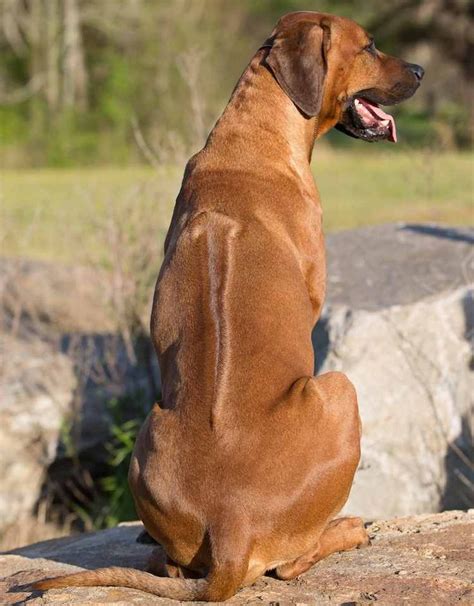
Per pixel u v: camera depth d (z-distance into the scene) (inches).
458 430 393.7
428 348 390.6
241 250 251.3
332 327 390.0
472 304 395.5
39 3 1768.0
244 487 223.6
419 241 453.4
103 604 223.6
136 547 291.1
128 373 499.5
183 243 256.1
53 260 654.5
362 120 311.1
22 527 483.8
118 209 507.8
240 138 280.4
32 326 556.7
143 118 1670.8
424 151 751.7
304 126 291.4
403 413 387.5
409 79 309.6
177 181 495.5
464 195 834.8
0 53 1830.7
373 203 894.4
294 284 251.3
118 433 469.4
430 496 390.6
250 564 226.7
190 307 245.1
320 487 227.0
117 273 487.2
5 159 1659.7
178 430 231.3
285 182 274.8
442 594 231.0
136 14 1722.4
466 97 1625.2
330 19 299.6
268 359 235.5
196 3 1739.7
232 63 1710.1
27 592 241.3
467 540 270.5
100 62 1771.7
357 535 264.2
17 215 749.3
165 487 227.8
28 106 1791.3
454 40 1739.7
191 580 223.5
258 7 1978.3
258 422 228.1
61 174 1365.7
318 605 225.5
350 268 432.5
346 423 232.1
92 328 566.3
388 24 1827.0
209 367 234.1
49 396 491.2
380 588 235.5
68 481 504.1
